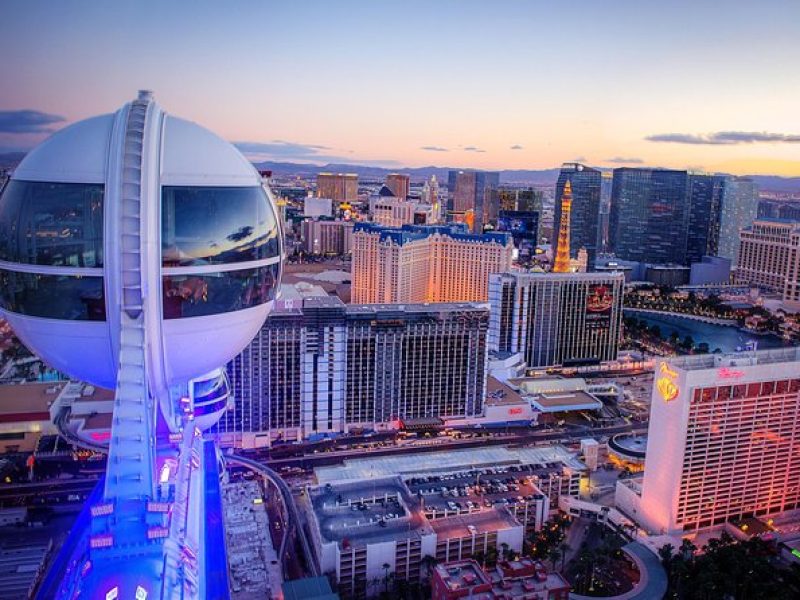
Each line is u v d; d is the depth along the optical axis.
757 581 199.50
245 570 196.12
